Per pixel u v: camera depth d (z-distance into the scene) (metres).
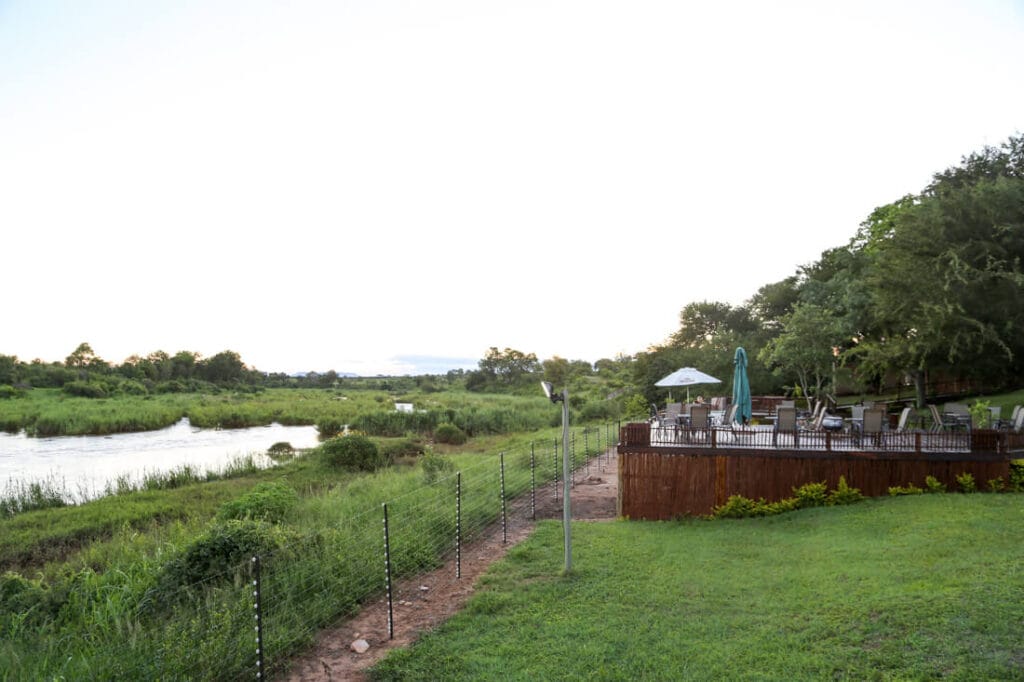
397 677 5.73
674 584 8.05
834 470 13.02
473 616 7.26
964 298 20.39
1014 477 12.31
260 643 5.50
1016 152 26.83
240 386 90.00
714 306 48.69
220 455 30.11
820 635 5.87
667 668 5.48
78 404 54.00
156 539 11.84
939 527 9.43
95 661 5.63
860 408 15.62
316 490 18.34
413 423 37.66
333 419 42.38
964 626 5.55
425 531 10.58
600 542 10.70
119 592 7.89
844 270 34.47
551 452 22.30
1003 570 6.97
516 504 14.91
